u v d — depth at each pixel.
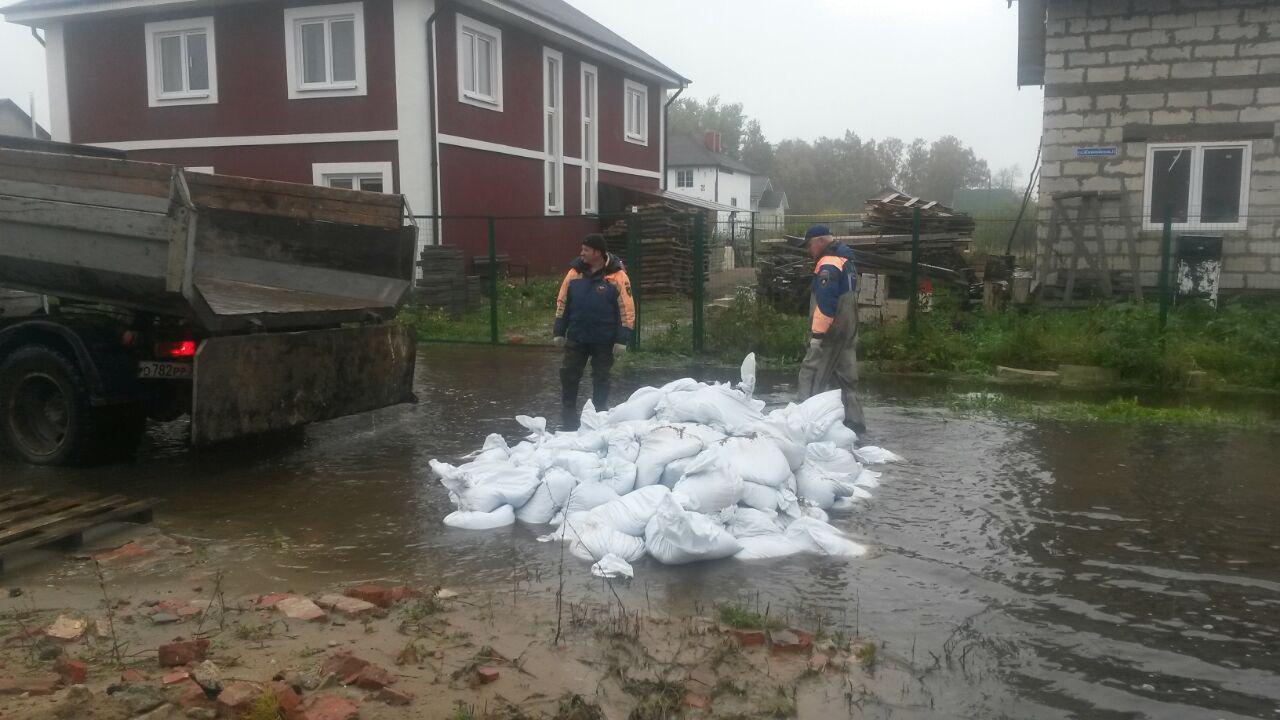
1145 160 14.05
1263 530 5.54
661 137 28.83
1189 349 10.98
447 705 3.38
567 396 8.18
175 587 4.65
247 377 6.79
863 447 7.29
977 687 3.64
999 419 8.74
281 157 18.38
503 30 19.94
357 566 4.98
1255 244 13.71
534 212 21.56
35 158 6.66
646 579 4.80
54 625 4.01
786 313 15.23
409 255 9.05
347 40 17.86
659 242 19.83
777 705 3.43
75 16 19.03
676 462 5.63
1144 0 13.77
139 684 3.38
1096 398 10.01
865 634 4.12
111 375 6.80
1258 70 13.45
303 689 3.42
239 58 18.36
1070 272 13.83
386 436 8.16
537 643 3.96
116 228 6.41
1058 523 5.69
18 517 5.34
